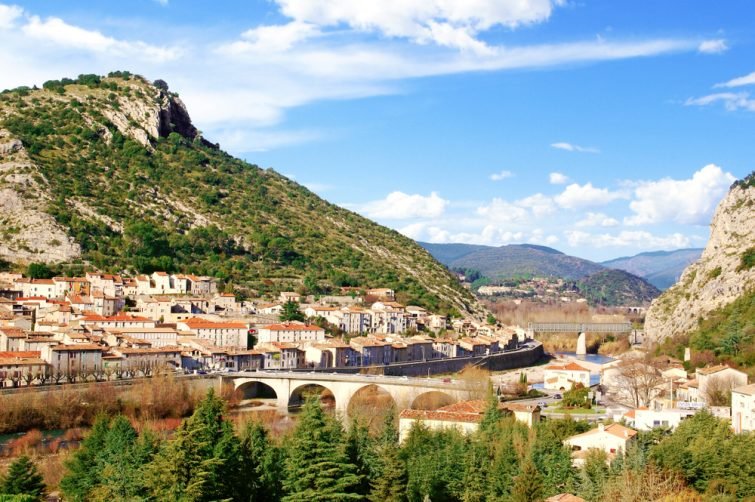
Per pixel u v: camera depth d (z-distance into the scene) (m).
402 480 157.00
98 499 156.38
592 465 171.38
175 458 134.38
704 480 173.00
